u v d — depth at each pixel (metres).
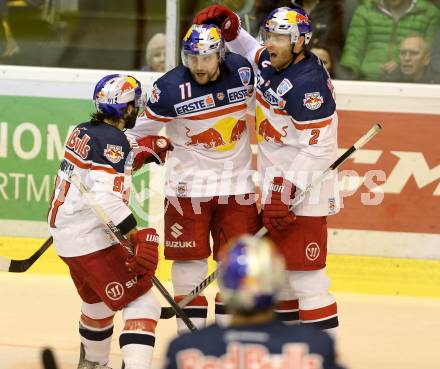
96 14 19.89
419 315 16.62
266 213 13.13
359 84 18.91
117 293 12.39
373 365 14.23
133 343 12.30
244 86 13.48
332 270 18.70
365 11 19.31
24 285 17.38
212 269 18.73
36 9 20.03
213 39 12.95
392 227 19.09
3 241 19.59
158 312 12.61
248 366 7.69
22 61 20.12
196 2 19.28
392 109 18.92
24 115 19.50
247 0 19.22
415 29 19.27
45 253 19.23
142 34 19.81
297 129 13.13
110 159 12.15
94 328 13.31
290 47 12.95
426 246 19.09
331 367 7.74
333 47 19.50
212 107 13.41
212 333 7.82
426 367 14.24
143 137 13.66
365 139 13.07
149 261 12.24
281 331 7.77
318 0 19.38
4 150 19.59
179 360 7.80
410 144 18.95
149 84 19.36
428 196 19.02
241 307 7.73
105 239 12.44
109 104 12.44
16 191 19.67
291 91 13.00
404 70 19.41
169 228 13.84
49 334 15.19
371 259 19.11
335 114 13.27
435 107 18.86
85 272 12.49
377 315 16.52
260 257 7.73
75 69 19.41
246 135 13.88
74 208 12.34
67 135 19.47
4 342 14.76
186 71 13.41
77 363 14.09
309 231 13.34
